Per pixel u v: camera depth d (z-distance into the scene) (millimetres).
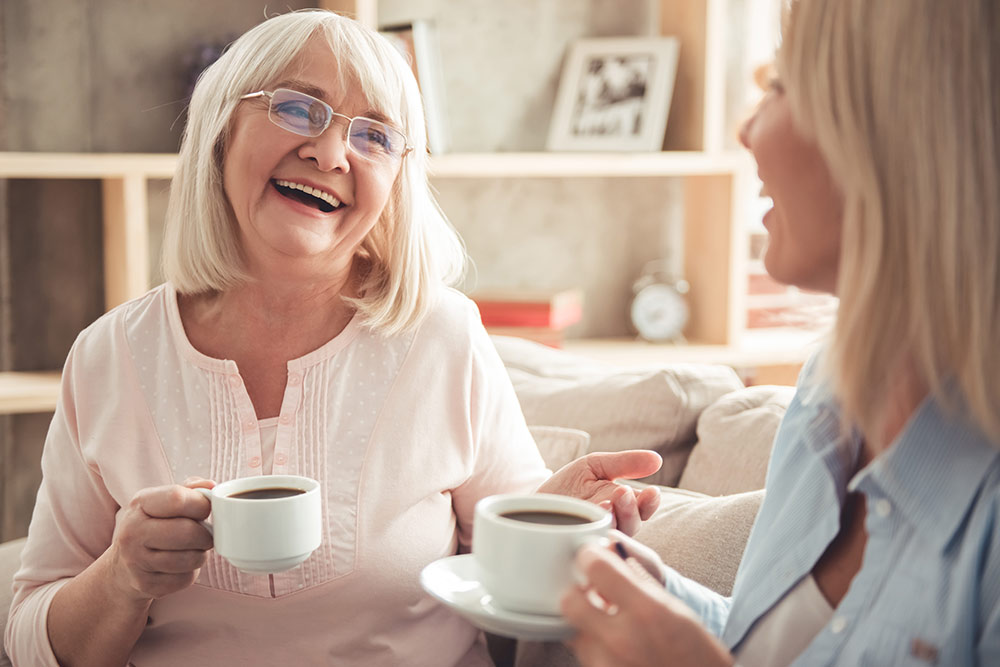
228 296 1412
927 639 813
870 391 844
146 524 1094
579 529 838
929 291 793
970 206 766
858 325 830
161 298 1440
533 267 3449
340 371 1407
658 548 1432
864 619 867
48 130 2861
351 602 1336
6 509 2926
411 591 1368
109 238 2863
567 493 1285
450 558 1051
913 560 847
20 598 1377
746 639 1015
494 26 3305
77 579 1273
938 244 784
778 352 3227
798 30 849
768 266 991
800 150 902
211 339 1408
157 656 1340
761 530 1092
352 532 1340
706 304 3383
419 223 1464
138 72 2928
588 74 3309
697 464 1721
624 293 3543
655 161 3092
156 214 3045
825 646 883
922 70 771
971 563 802
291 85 1349
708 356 3154
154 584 1130
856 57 801
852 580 942
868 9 795
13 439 2914
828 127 824
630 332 3555
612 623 770
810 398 1078
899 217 802
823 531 974
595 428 1833
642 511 1238
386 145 1378
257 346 1400
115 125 2924
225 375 1367
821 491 1000
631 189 3498
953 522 826
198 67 2891
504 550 834
